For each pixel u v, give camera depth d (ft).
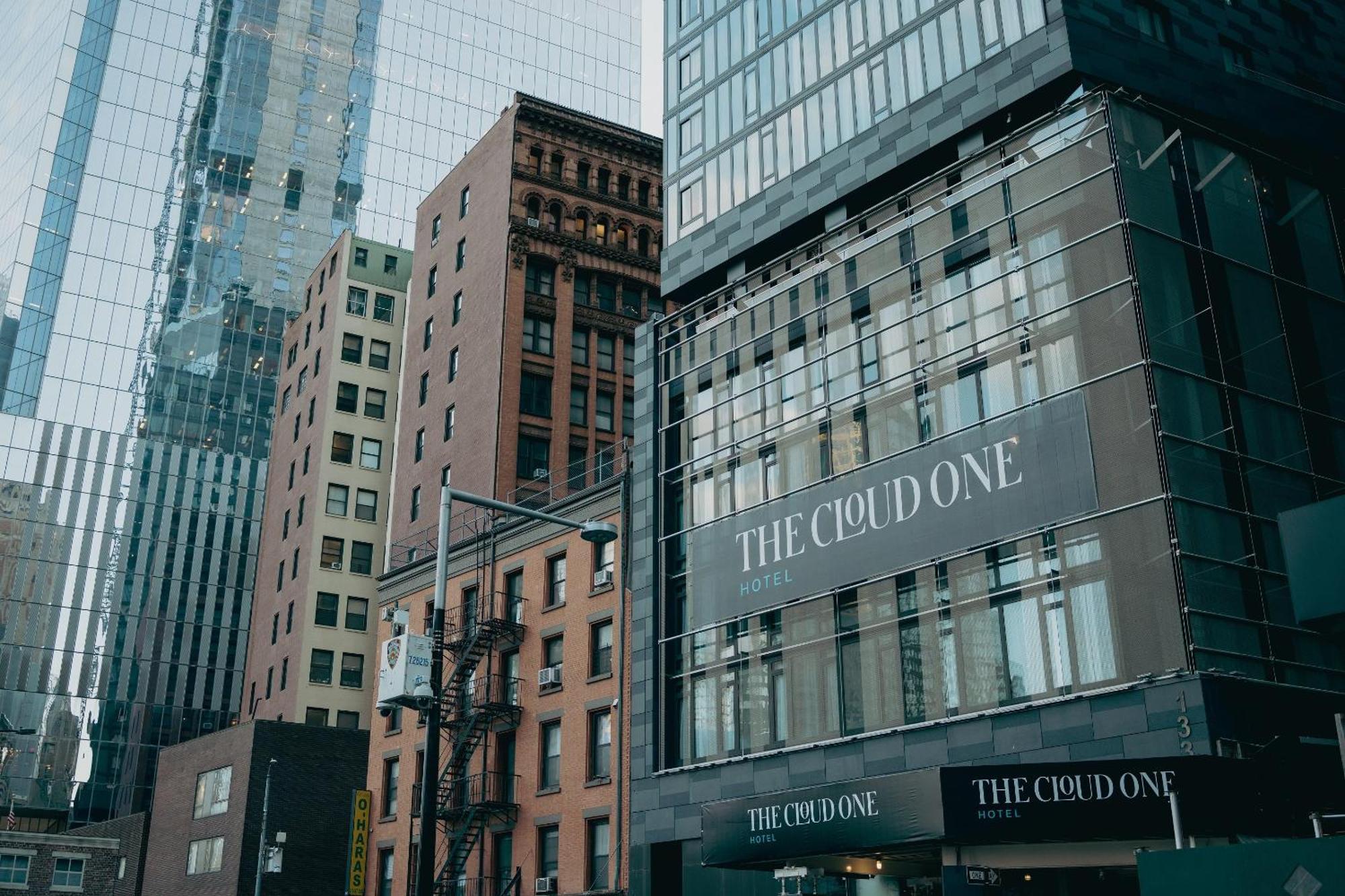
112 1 499.92
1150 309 102.83
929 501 114.11
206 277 476.13
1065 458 103.96
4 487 404.77
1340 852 63.62
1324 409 111.55
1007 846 98.68
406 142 558.97
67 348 440.04
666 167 160.66
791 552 126.62
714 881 124.57
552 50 638.12
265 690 269.64
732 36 156.97
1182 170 111.86
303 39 544.62
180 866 217.15
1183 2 124.88
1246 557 99.04
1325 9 139.74
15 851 233.14
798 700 121.29
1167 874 70.28
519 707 158.40
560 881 145.38
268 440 455.22
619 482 154.40
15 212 459.32
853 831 96.22
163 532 423.23
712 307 147.13
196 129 501.56
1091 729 96.17
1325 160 127.44
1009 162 116.47
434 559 186.91
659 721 135.54
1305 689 96.37
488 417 217.56
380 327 289.12
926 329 119.75
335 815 212.64
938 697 108.37
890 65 132.77
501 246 230.07
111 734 392.27
